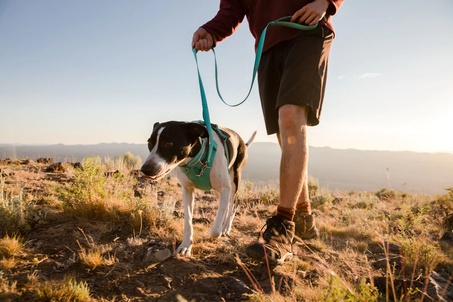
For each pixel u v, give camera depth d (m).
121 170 8.56
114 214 3.36
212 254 2.77
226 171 3.11
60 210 3.62
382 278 2.11
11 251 2.36
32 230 2.97
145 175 2.46
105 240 2.88
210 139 2.66
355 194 10.52
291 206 2.21
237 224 4.02
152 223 3.36
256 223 4.08
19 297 1.68
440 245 3.24
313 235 2.89
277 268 2.38
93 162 4.00
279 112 2.27
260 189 7.53
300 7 2.41
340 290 1.62
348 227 3.90
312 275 2.34
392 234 3.63
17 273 2.11
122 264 2.36
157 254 2.47
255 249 2.01
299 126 2.19
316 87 2.22
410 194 9.22
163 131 2.63
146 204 3.62
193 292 2.06
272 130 2.77
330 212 5.59
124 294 1.97
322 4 2.17
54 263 2.32
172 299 1.96
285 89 2.23
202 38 2.81
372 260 2.77
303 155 2.18
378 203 7.37
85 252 2.54
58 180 5.86
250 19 2.86
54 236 2.86
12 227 2.87
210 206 5.11
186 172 2.88
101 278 2.14
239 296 1.99
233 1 2.95
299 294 1.95
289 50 2.39
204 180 2.92
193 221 3.84
